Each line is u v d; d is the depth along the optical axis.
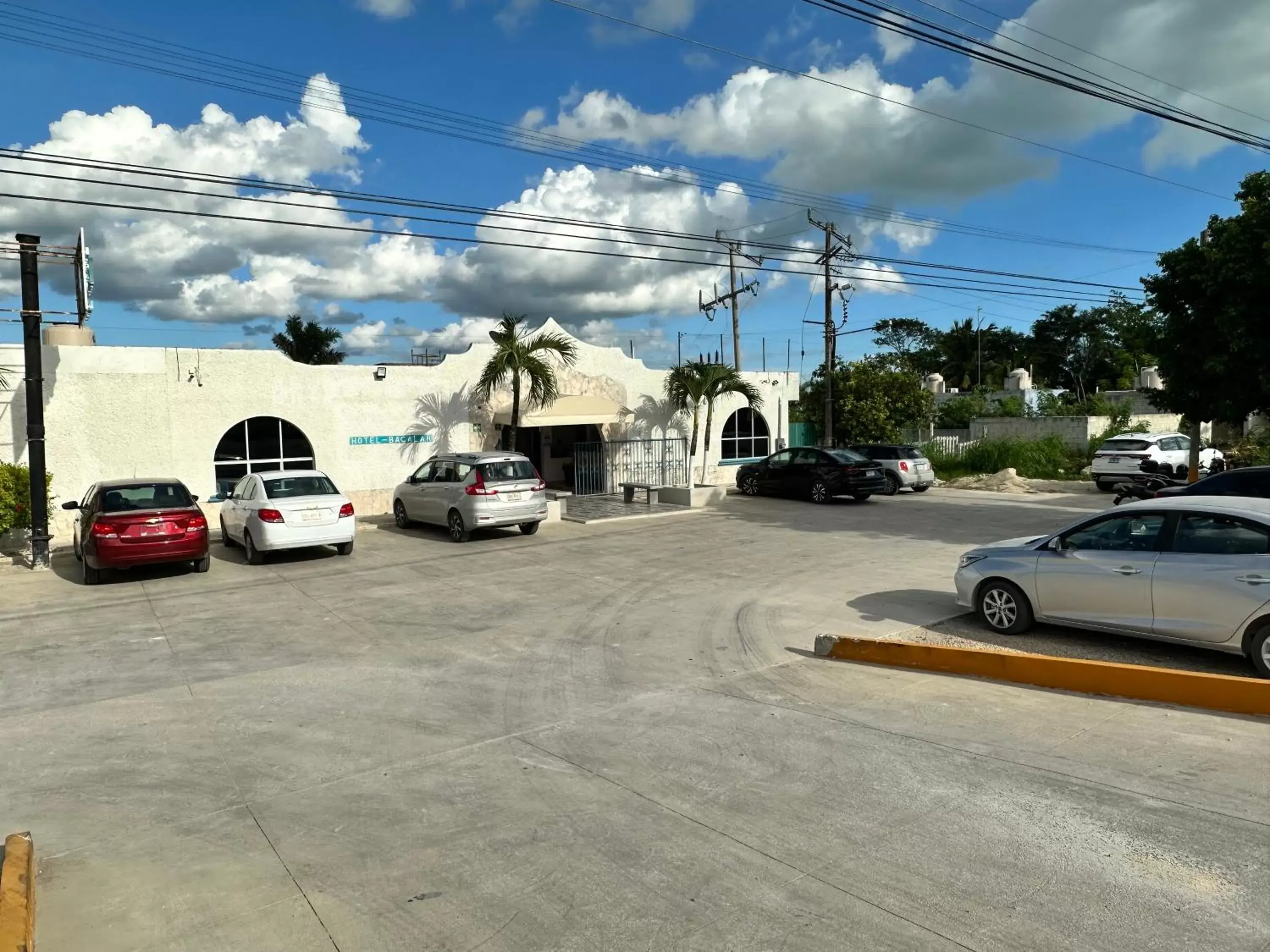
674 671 7.45
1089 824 4.27
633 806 4.68
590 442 24.08
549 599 10.69
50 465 15.66
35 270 13.65
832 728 5.84
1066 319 58.97
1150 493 16.16
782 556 13.48
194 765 5.45
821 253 27.95
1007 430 34.19
